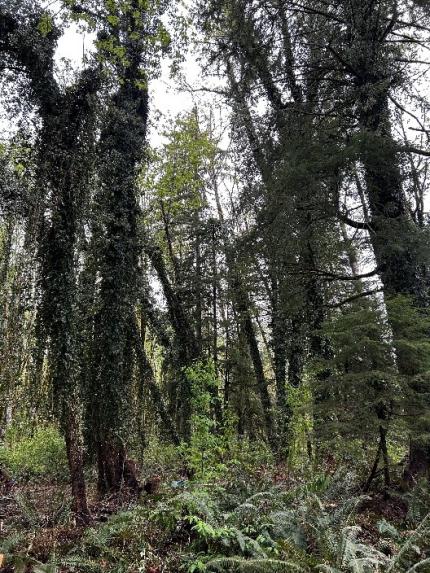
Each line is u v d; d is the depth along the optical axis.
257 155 10.52
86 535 5.06
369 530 5.51
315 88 9.73
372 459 7.34
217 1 9.44
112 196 9.97
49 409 7.36
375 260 9.02
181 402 13.48
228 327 17.17
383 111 8.76
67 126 8.09
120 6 7.91
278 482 7.28
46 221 7.77
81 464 7.01
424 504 6.01
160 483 8.54
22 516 5.96
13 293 7.59
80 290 8.73
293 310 10.02
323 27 9.01
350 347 6.98
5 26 7.91
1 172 7.92
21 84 8.11
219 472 6.95
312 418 8.33
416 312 7.73
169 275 17.88
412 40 9.01
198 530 4.23
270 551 4.15
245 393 16.19
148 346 17.22
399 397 6.66
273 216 8.78
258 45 9.37
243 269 10.45
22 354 7.53
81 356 8.89
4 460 9.86
